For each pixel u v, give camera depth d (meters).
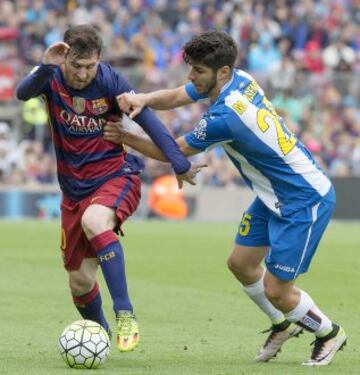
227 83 26.98
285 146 27.03
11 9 100.19
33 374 25.61
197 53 26.53
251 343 31.50
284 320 28.36
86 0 103.81
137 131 29.73
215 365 27.45
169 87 87.25
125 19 102.44
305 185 27.16
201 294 42.72
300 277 48.12
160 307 39.12
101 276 47.84
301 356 29.42
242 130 26.73
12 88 89.00
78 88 27.75
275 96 89.94
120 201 28.09
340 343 27.81
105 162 28.47
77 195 28.48
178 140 27.56
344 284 45.94
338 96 91.25
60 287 44.53
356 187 83.19
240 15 103.19
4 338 32.12
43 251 59.19
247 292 28.62
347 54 100.25
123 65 93.75
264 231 28.03
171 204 86.25
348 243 64.62
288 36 102.62
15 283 45.75
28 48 94.69
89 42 27.02
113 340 31.77
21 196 86.00
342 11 106.62
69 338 26.45
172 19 104.56
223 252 58.97
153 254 57.81
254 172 27.45
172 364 27.52
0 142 87.50
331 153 88.81
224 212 86.25
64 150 28.39
